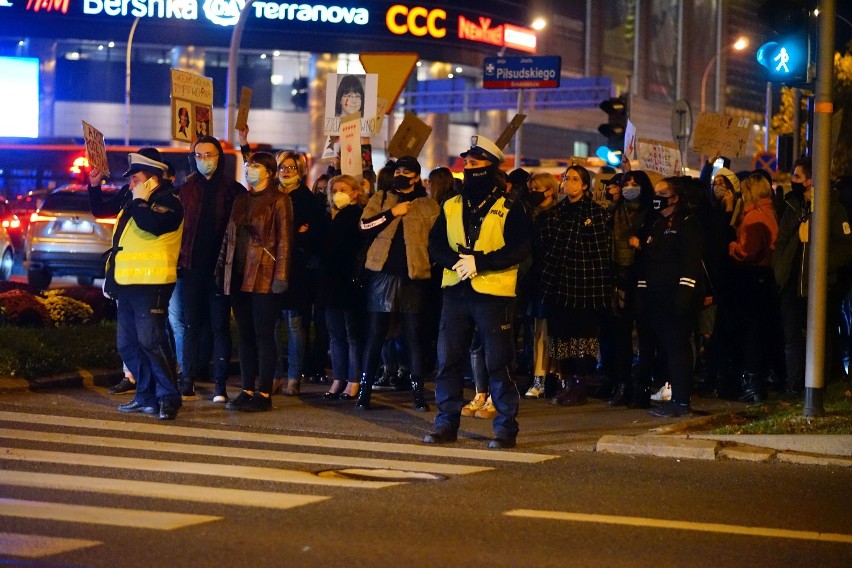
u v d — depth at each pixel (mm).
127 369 11930
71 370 12562
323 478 8102
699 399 12844
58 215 23344
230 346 11625
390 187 12125
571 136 82812
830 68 10438
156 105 68062
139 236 10250
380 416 11156
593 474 8586
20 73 50656
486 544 6410
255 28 65500
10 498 7160
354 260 11961
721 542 6641
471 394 13102
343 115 13773
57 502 7086
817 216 10383
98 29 64438
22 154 39719
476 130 75000
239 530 6535
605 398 12906
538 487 8031
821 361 10391
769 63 10602
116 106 67750
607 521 7047
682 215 11273
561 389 12477
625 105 20422
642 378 12070
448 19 68000
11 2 63938
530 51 73625
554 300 11977
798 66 10523
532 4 74312
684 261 11180
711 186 13453
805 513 7488
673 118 20812
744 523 7141
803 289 11742
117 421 10164
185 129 14062
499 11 71188
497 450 9555
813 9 10586
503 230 9477
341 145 13531
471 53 69562
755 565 6199
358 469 8516
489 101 61656
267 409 11164
